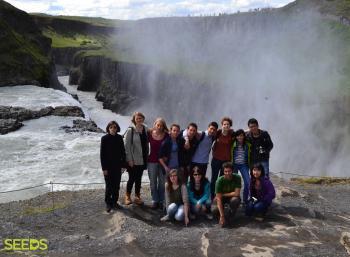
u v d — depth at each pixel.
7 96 41.78
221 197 10.77
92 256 8.80
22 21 65.19
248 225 10.72
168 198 10.88
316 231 10.44
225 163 10.60
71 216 11.38
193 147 10.96
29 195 17.55
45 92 45.75
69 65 123.25
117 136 11.27
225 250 9.16
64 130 29.77
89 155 23.81
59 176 20.25
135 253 8.95
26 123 31.33
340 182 18.55
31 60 56.06
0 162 22.33
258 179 11.11
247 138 11.44
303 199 13.99
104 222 10.85
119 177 11.38
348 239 9.94
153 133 11.20
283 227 10.58
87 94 87.25
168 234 10.02
